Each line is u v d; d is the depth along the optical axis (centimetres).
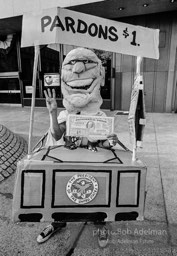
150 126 689
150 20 898
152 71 944
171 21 876
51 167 142
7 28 1024
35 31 143
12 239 205
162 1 742
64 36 140
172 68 917
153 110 983
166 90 946
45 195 144
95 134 167
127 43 156
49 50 1047
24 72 1145
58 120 199
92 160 153
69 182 144
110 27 150
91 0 745
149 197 280
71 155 162
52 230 204
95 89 196
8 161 359
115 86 998
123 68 969
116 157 162
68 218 149
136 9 815
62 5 788
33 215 147
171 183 319
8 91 1217
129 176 146
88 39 147
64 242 201
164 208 256
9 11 867
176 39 887
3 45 1141
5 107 1163
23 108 1120
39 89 1123
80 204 147
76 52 189
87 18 143
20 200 144
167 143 511
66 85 197
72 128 165
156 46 164
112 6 784
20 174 142
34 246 196
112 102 1006
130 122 166
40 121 764
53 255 186
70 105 196
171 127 673
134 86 167
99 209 149
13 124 715
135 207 150
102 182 146
